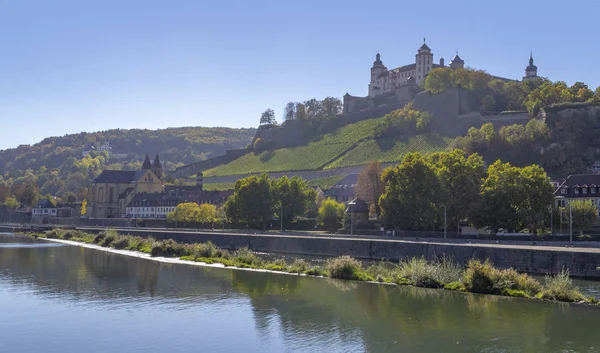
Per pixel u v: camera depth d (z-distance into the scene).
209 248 110.56
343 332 51.00
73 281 79.81
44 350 46.59
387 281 76.50
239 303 63.62
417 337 49.03
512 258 84.75
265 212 164.00
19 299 66.56
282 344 47.88
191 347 47.31
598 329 50.72
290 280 79.38
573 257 78.50
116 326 53.81
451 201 123.31
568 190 145.50
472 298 64.38
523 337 48.56
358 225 148.88
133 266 97.50
